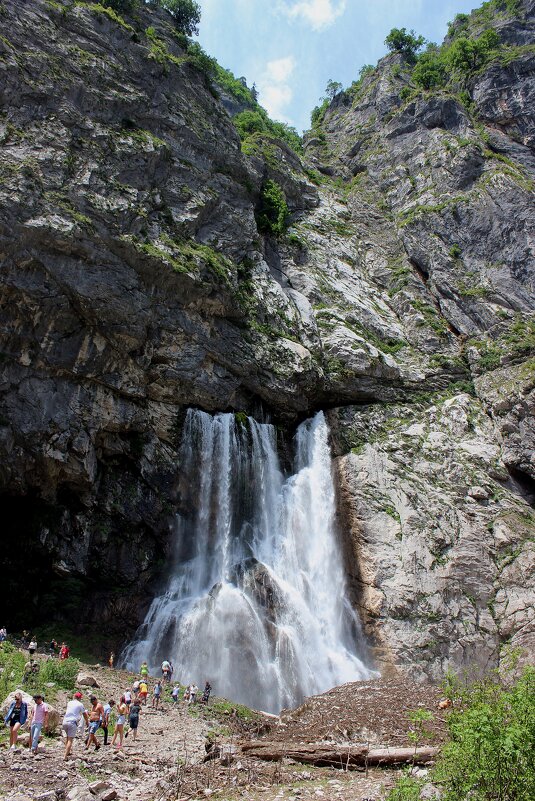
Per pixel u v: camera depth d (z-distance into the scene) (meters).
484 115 53.84
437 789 9.14
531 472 33.75
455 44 59.91
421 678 26.66
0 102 25.70
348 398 36.69
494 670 12.71
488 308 40.66
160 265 27.19
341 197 52.19
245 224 35.59
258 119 53.56
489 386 37.47
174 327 28.73
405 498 32.41
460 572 29.97
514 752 7.64
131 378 27.81
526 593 29.31
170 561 28.78
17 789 9.72
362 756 12.62
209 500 30.25
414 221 46.22
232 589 27.22
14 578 26.95
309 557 31.98
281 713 20.78
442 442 35.16
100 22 31.16
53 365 25.56
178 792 10.69
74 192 25.59
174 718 17.38
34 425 25.11
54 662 17.88
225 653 24.97
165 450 29.52
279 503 32.62
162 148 30.64
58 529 26.69
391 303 43.06
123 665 25.34
